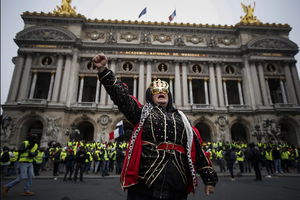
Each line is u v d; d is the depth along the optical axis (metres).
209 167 2.75
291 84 42.53
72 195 9.78
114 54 42.91
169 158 2.46
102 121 38.38
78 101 40.28
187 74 43.16
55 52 40.62
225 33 47.12
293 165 26.02
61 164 22.69
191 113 40.00
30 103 36.56
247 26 45.75
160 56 43.38
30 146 10.14
